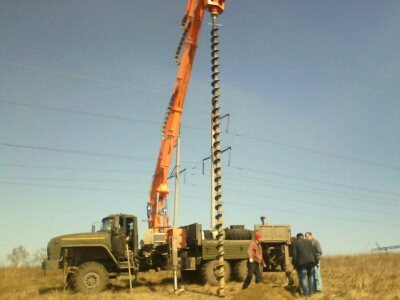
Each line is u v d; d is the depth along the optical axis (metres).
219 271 13.21
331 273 18.11
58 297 13.37
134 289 15.83
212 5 14.02
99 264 15.27
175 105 21.80
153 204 22.45
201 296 13.37
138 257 17.12
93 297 13.58
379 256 27.25
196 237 17.14
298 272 12.01
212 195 19.95
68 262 15.69
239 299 10.97
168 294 14.20
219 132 13.66
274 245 19.12
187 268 16.83
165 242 17.86
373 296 11.38
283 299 10.88
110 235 16.20
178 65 21.73
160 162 22.00
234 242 17.52
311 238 12.34
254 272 13.04
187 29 21.31
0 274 18.62
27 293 14.59
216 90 13.81
